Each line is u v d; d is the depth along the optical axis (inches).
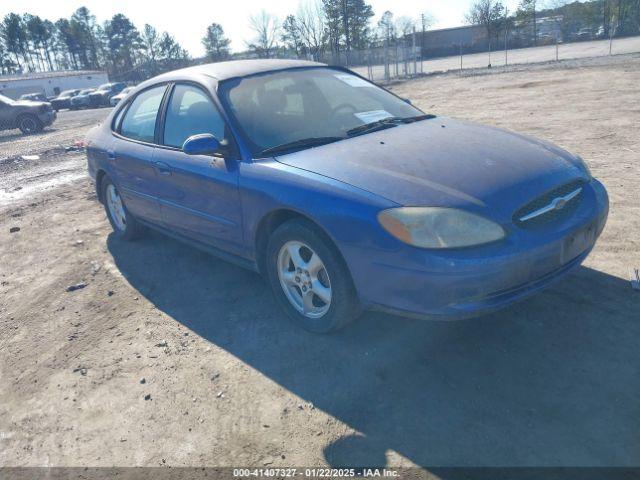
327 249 113.0
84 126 780.0
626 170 228.1
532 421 93.5
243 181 127.7
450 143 125.8
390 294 105.2
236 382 114.7
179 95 159.6
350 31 2544.3
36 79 2527.1
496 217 101.1
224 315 143.6
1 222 259.6
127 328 143.3
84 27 3727.9
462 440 91.4
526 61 1123.9
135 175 173.3
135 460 97.0
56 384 122.6
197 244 159.8
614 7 1937.7
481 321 124.4
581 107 414.9
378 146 125.3
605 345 111.3
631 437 87.8
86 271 185.5
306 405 105.0
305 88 154.2
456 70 1094.4
